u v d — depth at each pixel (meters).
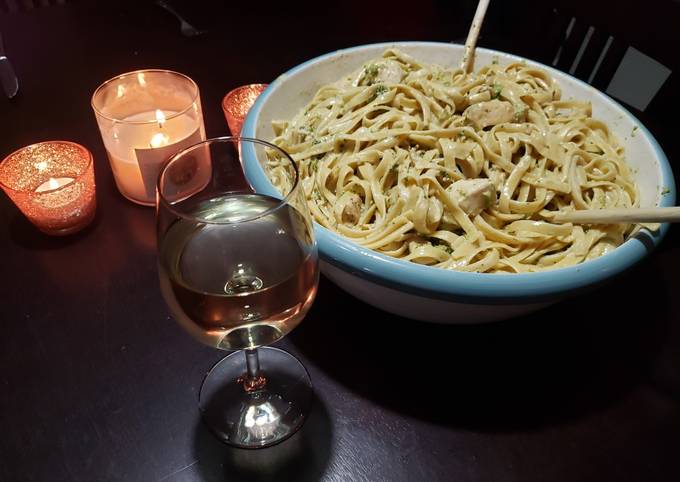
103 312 0.68
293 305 0.51
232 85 1.03
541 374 0.63
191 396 0.61
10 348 0.64
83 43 1.12
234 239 0.55
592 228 0.69
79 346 0.65
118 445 0.56
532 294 0.52
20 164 0.79
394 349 0.66
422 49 0.93
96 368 0.63
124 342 0.65
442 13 1.27
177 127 0.81
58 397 0.60
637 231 0.60
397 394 0.61
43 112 0.95
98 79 1.03
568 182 0.74
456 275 0.53
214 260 0.53
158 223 0.49
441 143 0.74
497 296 0.52
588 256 0.67
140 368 0.63
